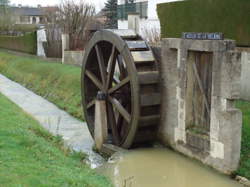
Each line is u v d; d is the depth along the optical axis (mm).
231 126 7219
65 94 17266
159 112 9453
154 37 19109
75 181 5867
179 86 8664
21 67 26266
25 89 21469
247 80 10352
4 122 9234
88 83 11586
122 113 9734
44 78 21281
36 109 16078
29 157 6719
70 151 8930
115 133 10172
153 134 9617
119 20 25812
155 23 20828
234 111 7227
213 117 7680
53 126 13031
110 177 7621
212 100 7680
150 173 7844
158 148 9453
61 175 5984
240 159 7488
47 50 26984
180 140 8812
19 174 5645
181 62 8539
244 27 10562
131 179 7496
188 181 7371
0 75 27594
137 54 9211
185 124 8625
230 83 7176
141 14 22828
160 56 9328
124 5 24906
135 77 9031
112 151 9562
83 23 26562
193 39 8133
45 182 5504
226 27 11156
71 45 25016
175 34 13500
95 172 7504
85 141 11234
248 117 8648
